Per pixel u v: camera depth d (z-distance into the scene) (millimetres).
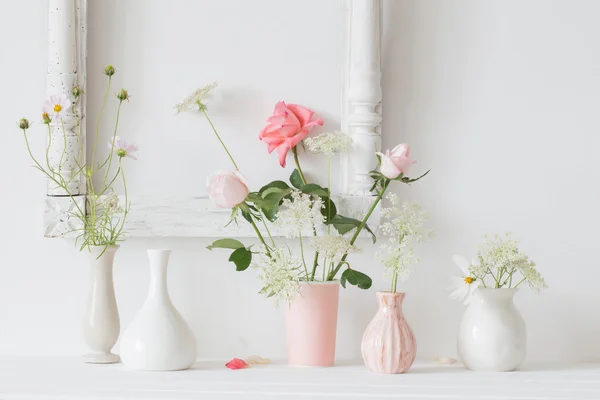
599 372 1343
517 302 1488
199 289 1496
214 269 1496
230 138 1508
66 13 1470
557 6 1499
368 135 1455
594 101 1495
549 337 1482
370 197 1452
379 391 1167
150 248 1499
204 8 1513
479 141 1496
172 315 1351
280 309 1492
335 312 1392
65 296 1499
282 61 1508
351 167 1469
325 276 1479
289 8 1508
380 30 1471
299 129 1472
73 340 1496
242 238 1491
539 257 1487
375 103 1464
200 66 1512
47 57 1505
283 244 1479
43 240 1501
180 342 1331
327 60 1503
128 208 1476
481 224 1490
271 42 1508
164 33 1513
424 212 1383
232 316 1495
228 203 1325
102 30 1512
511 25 1499
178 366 1331
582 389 1192
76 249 1500
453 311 1484
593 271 1484
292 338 1388
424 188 1493
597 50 1495
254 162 1504
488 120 1496
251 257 1367
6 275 1502
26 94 1512
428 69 1500
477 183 1492
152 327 1329
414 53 1499
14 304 1500
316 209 1343
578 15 1499
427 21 1500
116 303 1438
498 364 1331
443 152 1495
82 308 1498
